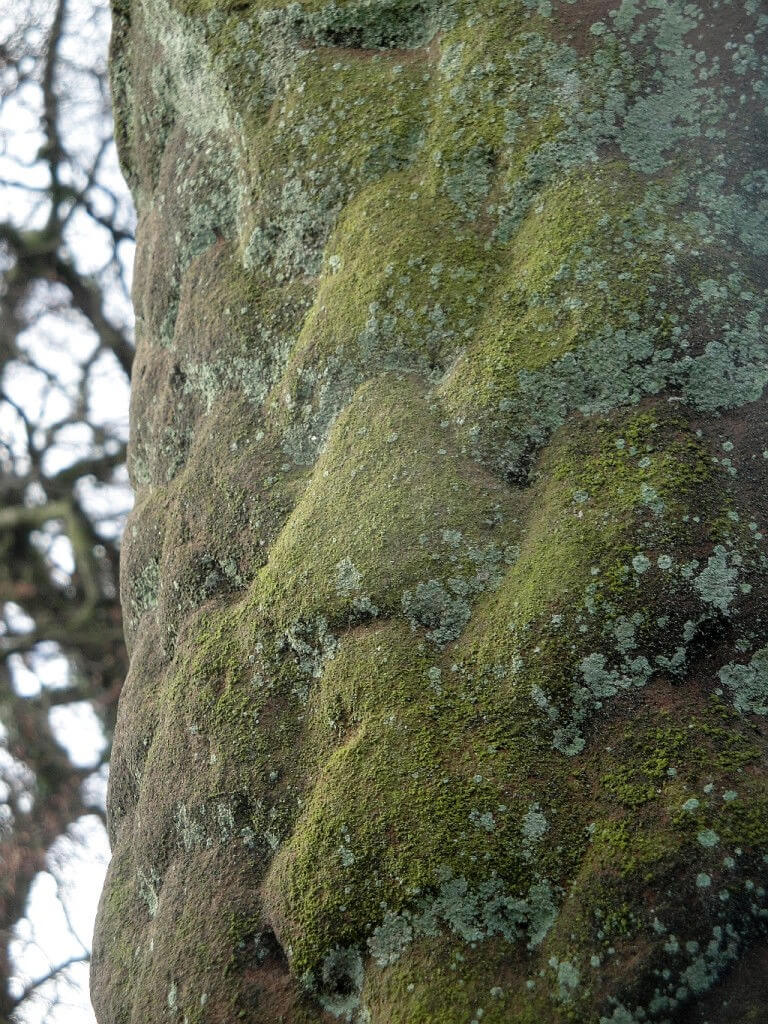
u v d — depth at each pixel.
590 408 0.77
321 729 0.77
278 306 0.87
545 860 0.71
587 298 0.77
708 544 0.73
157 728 0.86
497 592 0.75
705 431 0.75
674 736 0.71
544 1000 0.69
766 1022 0.68
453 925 0.71
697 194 0.79
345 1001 0.73
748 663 0.72
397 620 0.76
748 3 0.81
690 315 0.76
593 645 0.73
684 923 0.69
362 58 0.87
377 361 0.81
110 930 0.84
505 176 0.82
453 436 0.78
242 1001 0.75
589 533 0.74
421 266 0.81
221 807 0.79
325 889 0.74
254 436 0.86
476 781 0.72
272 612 0.80
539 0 0.84
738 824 0.69
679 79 0.81
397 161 0.84
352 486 0.79
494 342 0.79
